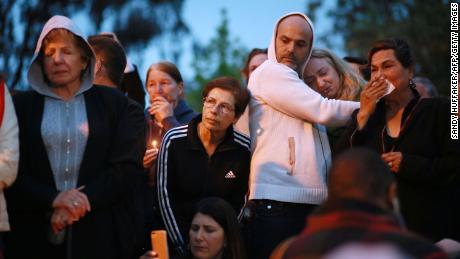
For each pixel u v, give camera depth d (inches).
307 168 548.7
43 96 498.6
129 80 677.9
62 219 466.6
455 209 538.3
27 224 485.4
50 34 495.8
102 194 481.1
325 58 614.2
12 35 1750.7
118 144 497.7
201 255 534.3
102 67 569.3
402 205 526.6
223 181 550.0
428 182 524.4
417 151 528.7
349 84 614.9
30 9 1770.4
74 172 487.5
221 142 553.3
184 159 551.2
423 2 1818.4
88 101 500.4
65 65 492.1
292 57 570.6
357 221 341.1
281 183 546.3
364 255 312.7
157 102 617.6
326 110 548.4
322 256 330.0
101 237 489.4
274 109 561.9
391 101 541.6
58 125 488.7
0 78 480.1
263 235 543.5
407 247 328.8
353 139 531.5
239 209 553.3
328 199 357.7
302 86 556.4
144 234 557.3
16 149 471.8
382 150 532.1
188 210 548.1
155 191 559.2
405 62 536.1
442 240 511.2
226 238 537.0
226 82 548.7
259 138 559.8
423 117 533.0
